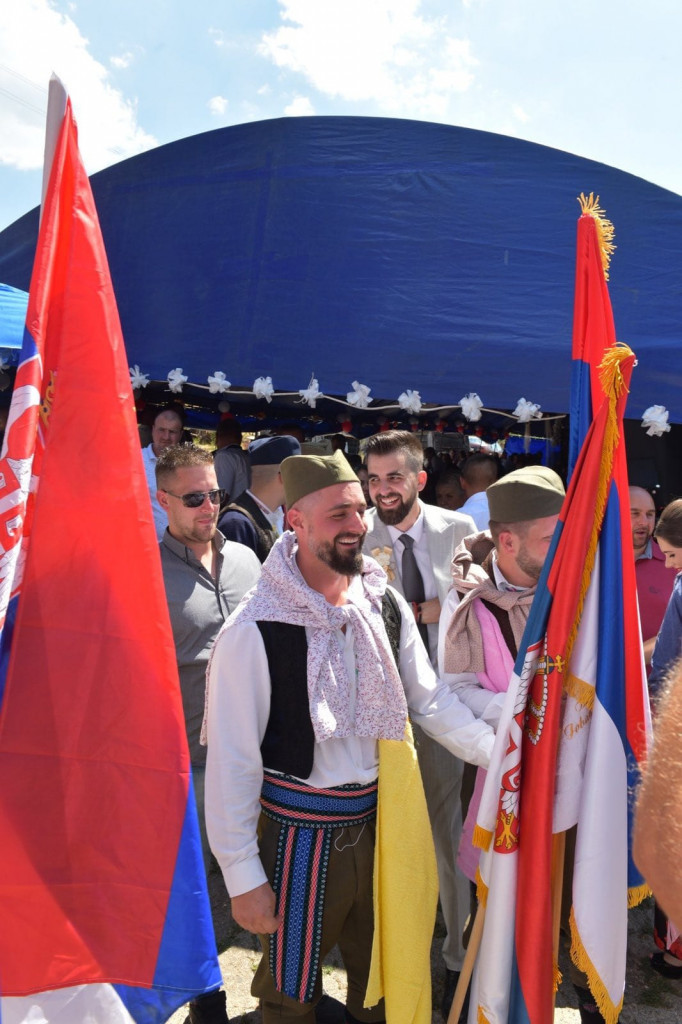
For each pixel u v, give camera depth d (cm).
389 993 179
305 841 181
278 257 548
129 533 147
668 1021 259
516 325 535
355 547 188
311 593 181
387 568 293
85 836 143
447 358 521
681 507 259
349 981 202
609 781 174
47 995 141
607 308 179
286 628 180
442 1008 256
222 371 523
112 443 146
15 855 139
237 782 176
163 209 597
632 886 181
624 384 171
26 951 139
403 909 180
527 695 179
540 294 546
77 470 144
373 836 190
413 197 566
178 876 149
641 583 318
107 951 144
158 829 148
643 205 579
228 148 587
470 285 547
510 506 212
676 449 601
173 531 281
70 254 144
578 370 179
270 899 174
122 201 622
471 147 582
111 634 146
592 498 173
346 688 182
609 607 176
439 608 289
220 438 715
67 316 144
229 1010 260
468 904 260
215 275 556
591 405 178
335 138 578
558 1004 268
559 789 178
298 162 572
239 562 297
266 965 186
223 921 310
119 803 146
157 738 148
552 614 176
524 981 171
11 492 134
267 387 508
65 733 142
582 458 175
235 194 574
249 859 174
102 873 144
